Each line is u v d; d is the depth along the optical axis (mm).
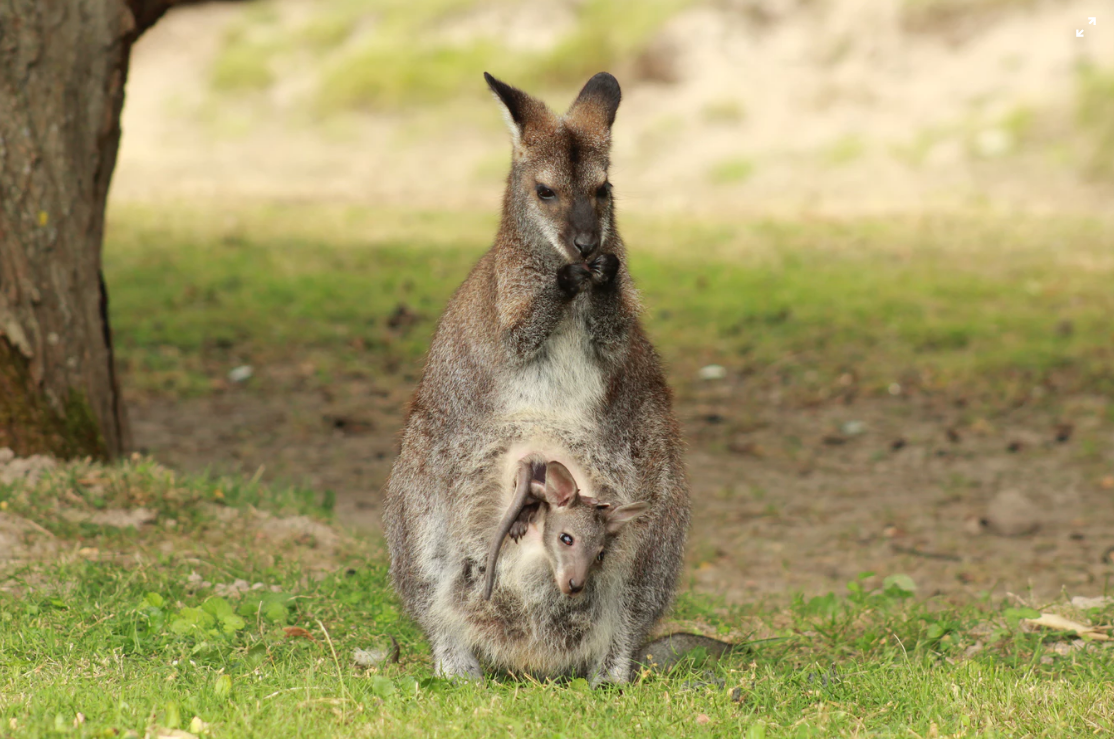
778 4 106375
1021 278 58812
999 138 86500
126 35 27125
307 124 112125
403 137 107188
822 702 15469
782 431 37625
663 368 19469
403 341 47031
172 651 16891
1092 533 27797
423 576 17406
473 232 72812
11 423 24641
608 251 18312
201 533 23344
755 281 58375
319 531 24594
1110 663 17188
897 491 31609
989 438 36438
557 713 14672
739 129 97438
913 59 98375
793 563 26094
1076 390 40812
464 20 121625
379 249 65250
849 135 92875
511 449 17188
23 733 13008
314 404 39031
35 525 21844
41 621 17734
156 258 60469
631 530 17297
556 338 17422
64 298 25828
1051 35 93438
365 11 126438
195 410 37781
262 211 78812
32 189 25422
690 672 16781
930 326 49000
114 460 26484
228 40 127625
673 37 106875
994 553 26547
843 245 68312
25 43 25453
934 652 18734
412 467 17938
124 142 108375
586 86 19625
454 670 17266
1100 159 81562
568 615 16766
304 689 15031
